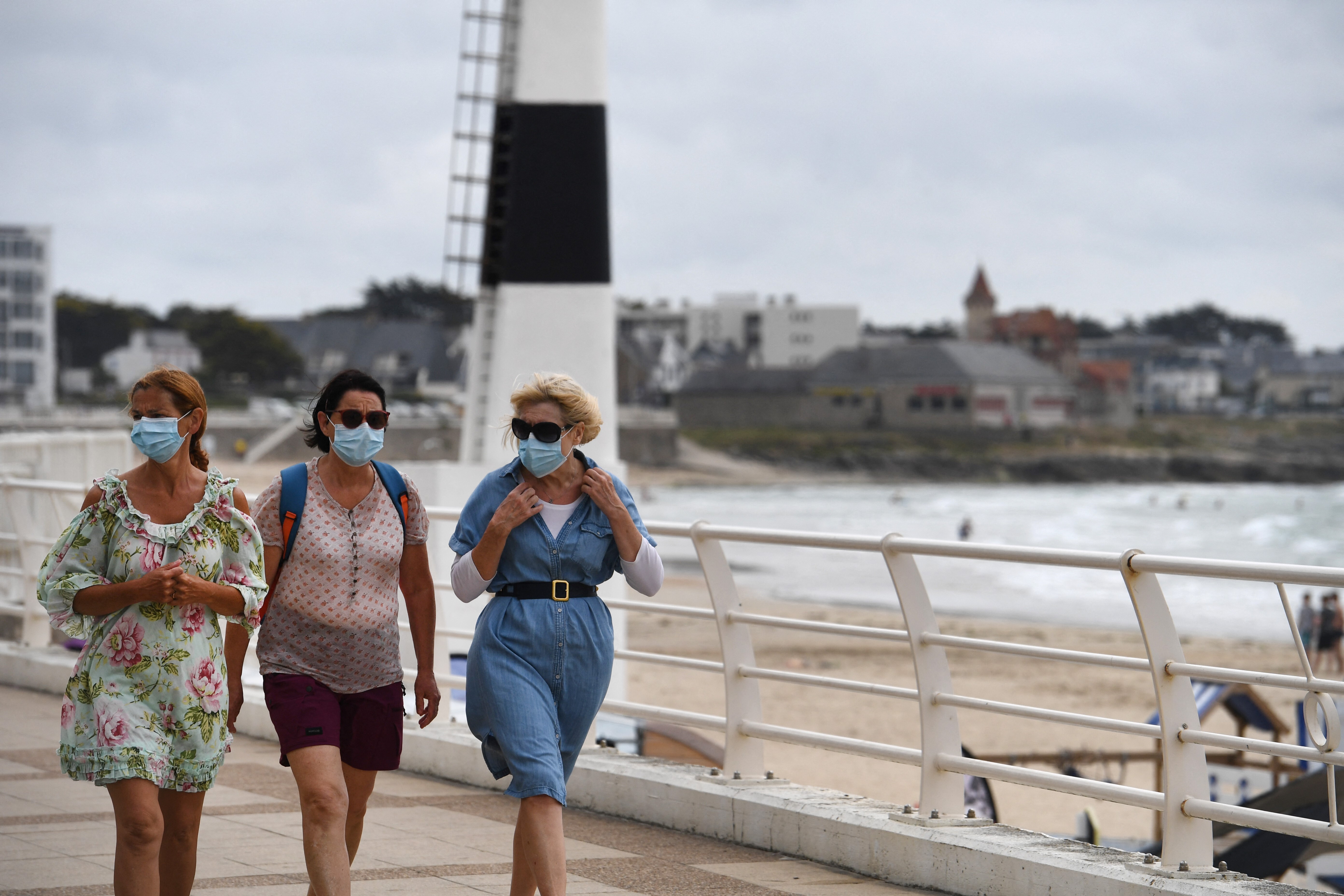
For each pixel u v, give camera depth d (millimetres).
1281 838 19734
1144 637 9602
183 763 8656
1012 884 10039
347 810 9359
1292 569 8531
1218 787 28969
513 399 8969
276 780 14773
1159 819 29609
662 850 12070
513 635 8961
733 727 12938
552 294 33250
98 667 8539
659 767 13578
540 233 33250
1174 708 9617
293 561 9258
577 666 9008
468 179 33344
